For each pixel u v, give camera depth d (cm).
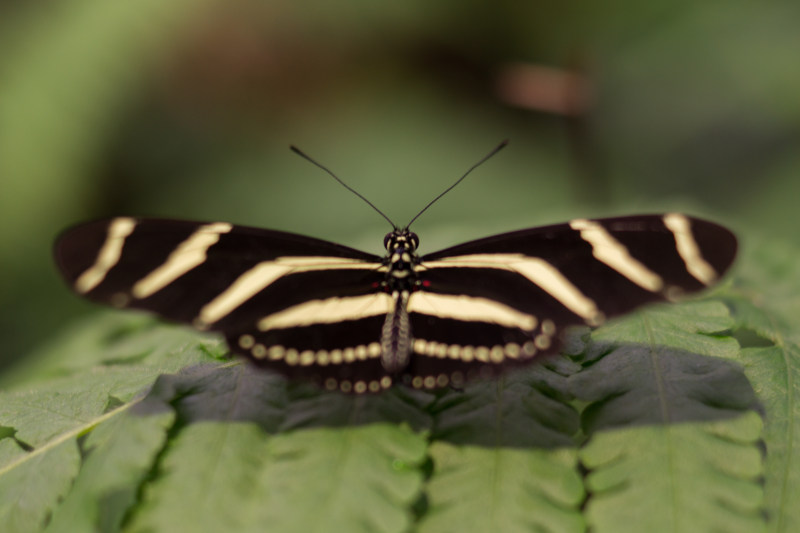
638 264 30
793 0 63
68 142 60
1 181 58
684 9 66
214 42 62
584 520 30
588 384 31
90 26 62
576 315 31
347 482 30
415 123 65
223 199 63
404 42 66
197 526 30
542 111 63
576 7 67
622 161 65
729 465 30
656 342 31
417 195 61
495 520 30
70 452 31
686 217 30
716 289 34
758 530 29
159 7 61
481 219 59
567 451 30
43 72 61
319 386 31
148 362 33
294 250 31
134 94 62
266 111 65
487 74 67
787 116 61
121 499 31
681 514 29
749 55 63
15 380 37
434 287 31
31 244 59
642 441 30
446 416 31
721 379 31
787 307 34
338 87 67
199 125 64
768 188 59
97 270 31
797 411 31
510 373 31
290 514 30
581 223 31
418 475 30
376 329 31
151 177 63
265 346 31
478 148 63
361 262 31
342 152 64
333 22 64
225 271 31
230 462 30
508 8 65
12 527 30
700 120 64
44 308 58
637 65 67
